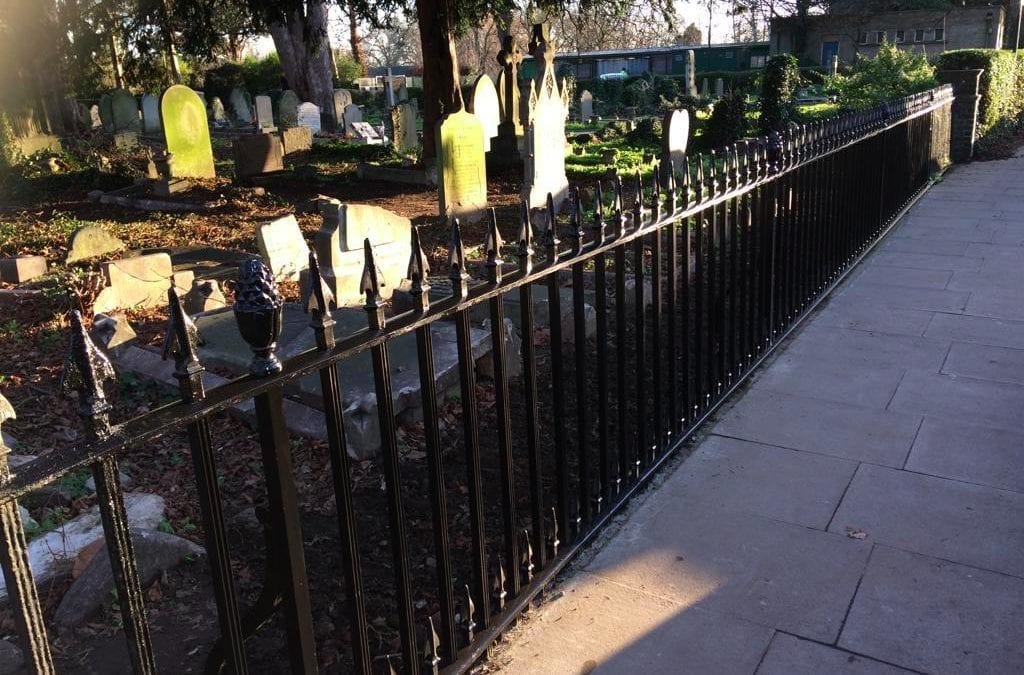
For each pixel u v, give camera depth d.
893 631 2.88
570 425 4.65
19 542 1.44
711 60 59.12
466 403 2.60
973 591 3.07
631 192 12.35
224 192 15.55
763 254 5.14
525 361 2.90
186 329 1.68
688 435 4.30
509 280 2.72
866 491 3.80
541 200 11.49
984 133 15.57
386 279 7.70
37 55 20.25
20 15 19.56
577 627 2.98
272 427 1.89
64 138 22.05
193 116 17.28
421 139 25.66
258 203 14.67
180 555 3.44
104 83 34.22
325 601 3.15
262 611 2.24
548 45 11.27
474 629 2.78
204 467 1.74
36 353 6.43
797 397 4.86
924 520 3.55
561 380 3.11
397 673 2.76
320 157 22.78
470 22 19.70
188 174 17.27
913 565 3.24
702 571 3.27
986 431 4.33
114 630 3.10
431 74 17.12
